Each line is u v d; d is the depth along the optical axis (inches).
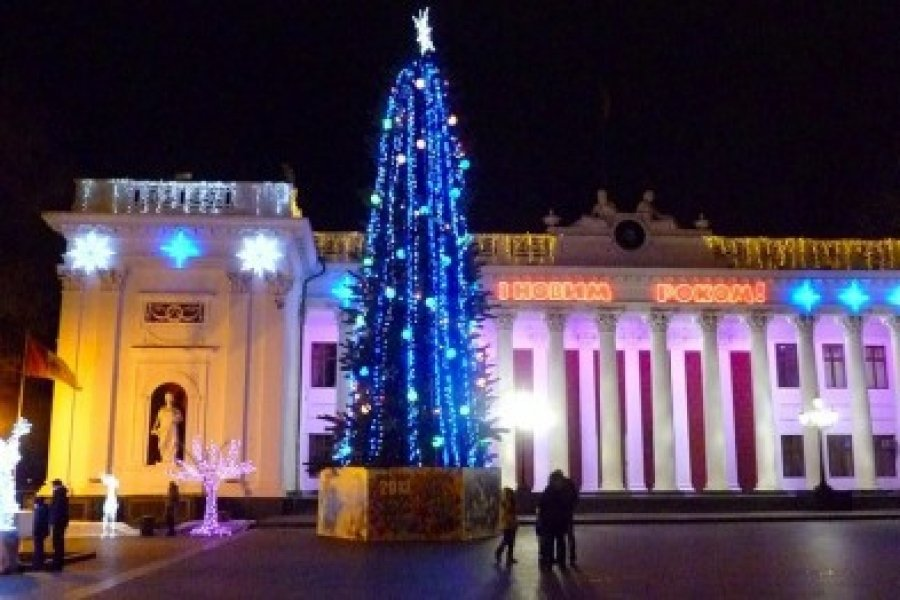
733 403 1887.3
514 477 1702.8
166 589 645.9
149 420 1481.3
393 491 1018.1
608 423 1743.4
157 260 1512.1
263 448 1467.8
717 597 585.0
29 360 1328.7
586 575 709.9
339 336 1729.8
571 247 1800.0
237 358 1491.1
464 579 686.5
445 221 1086.4
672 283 1801.2
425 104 1115.9
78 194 1517.0
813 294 1823.3
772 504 1616.6
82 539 1128.2
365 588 637.3
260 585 660.7
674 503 1614.2
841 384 1918.1
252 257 1513.3
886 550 908.6
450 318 1065.5
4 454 837.8
